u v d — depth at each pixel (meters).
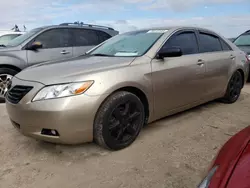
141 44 3.57
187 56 3.78
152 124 3.81
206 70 4.05
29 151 3.05
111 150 2.98
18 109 2.74
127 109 3.02
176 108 3.68
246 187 1.24
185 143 3.20
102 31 6.86
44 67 3.17
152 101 3.27
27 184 2.41
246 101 5.16
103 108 2.78
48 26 6.05
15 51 5.43
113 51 3.70
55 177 2.51
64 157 2.89
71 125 2.60
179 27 3.92
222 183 1.32
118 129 2.95
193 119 4.04
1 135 3.51
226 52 4.66
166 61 3.42
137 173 2.54
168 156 2.87
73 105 2.58
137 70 3.09
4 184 2.41
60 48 5.98
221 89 4.54
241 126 3.77
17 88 2.88
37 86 2.70
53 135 2.65
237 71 4.90
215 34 4.59
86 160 2.81
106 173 2.55
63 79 2.68
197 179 2.43
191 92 3.83
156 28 3.98
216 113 4.35
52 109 2.56
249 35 8.48
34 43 5.55
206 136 3.41
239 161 1.45
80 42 6.35
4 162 2.80
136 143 3.18
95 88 2.70
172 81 3.47
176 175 2.50
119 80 2.88
